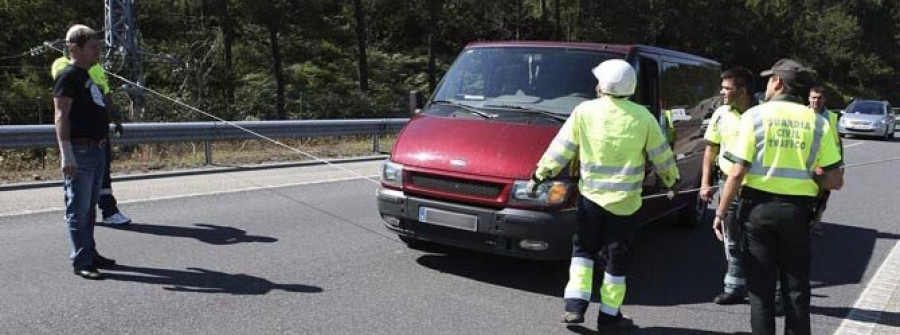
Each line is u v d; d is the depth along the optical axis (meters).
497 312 5.25
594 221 4.86
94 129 5.64
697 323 5.25
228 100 30.22
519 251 5.53
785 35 65.69
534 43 6.91
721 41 58.53
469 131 5.99
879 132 26.70
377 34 48.53
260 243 6.84
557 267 6.41
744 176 4.25
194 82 28.80
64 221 7.39
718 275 6.60
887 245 8.02
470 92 6.64
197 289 5.41
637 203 4.83
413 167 5.90
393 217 6.05
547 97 6.34
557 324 5.06
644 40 46.94
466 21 49.25
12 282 5.39
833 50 71.81
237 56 38.28
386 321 4.93
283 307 5.09
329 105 33.31
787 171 4.16
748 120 4.25
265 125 14.14
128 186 9.77
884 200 11.35
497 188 5.52
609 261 4.89
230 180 10.69
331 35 42.19
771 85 4.43
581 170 4.91
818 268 6.97
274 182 10.64
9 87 25.81
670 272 6.66
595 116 4.79
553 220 5.38
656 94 6.78
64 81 5.42
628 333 4.98
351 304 5.24
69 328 4.54
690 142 7.77
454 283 5.88
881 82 77.88
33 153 12.82
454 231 5.72
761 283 4.31
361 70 38.03
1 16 30.08
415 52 47.91
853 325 5.26
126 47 22.86
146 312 4.89
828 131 4.22
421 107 6.93
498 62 6.79
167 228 7.30
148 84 28.31
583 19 46.81
